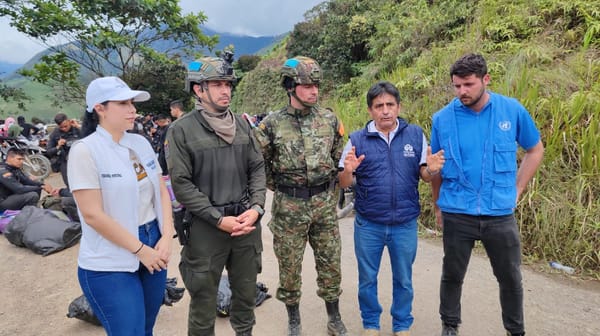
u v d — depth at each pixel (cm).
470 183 215
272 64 1847
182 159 194
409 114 534
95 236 168
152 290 190
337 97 977
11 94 1110
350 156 219
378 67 860
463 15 726
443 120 226
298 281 248
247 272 217
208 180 199
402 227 235
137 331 171
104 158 167
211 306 210
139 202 179
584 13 534
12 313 305
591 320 264
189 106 1266
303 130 231
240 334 228
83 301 277
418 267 355
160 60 1156
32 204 521
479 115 214
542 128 390
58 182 848
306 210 233
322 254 246
